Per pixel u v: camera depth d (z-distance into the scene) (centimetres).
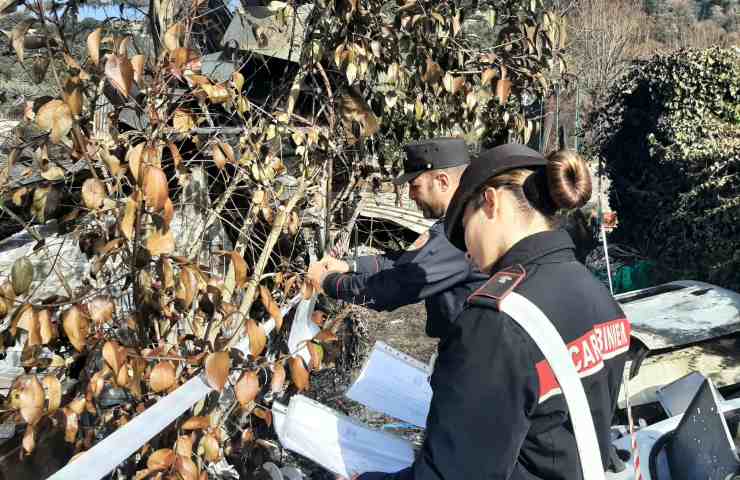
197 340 205
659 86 967
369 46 259
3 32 172
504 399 111
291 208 226
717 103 916
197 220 241
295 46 275
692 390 288
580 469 119
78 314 158
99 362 203
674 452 226
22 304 156
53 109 154
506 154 130
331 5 240
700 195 786
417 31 275
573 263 128
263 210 218
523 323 113
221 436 216
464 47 317
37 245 185
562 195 121
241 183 272
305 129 240
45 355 214
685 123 907
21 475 189
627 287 859
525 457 119
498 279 121
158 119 176
